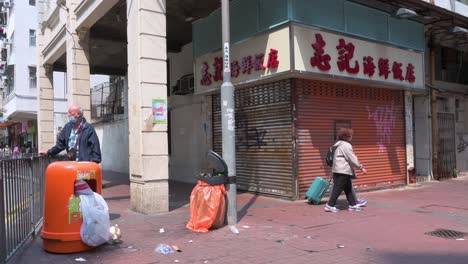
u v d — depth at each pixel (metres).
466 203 9.59
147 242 6.19
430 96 14.42
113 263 5.22
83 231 5.60
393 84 11.65
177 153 14.87
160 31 8.57
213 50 11.50
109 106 21.80
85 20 12.13
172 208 8.98
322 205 9.38
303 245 6.01
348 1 10.48
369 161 11.74
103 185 13.83
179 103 14.66
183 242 6.19
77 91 12.87
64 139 7.55
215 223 6.93
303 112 10.18
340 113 11.02
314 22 9.64
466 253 5.59
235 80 10.85
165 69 8.62
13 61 28.47
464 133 15.91
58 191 5.63
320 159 10.47
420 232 6.76
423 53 12.78
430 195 10.91
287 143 10.15
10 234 5.38
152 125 8.40
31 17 29.00
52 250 5.62
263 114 10.86
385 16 11.45
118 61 18.14
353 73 10.50
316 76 9.73
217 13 11.28
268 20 9.77
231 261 5.29
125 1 11.07
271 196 10.62
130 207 8.84
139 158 8.39
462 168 15.77
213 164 7.26
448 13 12.34
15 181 5.68
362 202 9.14
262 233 6.71
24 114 29.41
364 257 5.41
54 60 17.45
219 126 12.45
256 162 11.15
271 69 9.74
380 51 11.30
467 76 16.38
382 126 12.18
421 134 14.38
